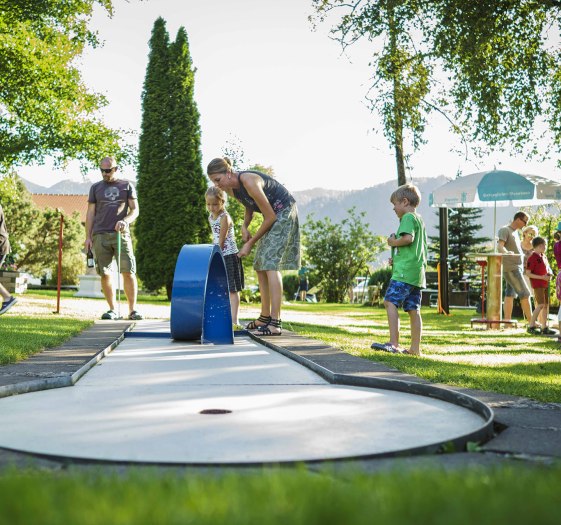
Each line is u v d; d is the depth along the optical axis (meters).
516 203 12.60
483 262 10.84
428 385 3.22
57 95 21.95
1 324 6.48
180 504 1.29
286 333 6.42
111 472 1.79
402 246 5.38
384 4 13.16
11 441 2.22
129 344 5.53
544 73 13.20
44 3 20.95
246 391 3.25
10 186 24.38
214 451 2.09
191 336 5.68
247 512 1.23
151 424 2.48
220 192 6.90
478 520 1.21
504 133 13.49
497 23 12.27
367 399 3.07
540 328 8.73
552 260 22.22
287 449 2.12
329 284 34.19
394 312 5.37
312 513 1.22
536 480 1.53
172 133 20.92
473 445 2.21
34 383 3.23
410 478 1.53
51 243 42.47
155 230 20.69
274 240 6.13
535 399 3.10
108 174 8.20
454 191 12.02
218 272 5.96
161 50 21.12
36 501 1.30
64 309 9.75
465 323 10.94
